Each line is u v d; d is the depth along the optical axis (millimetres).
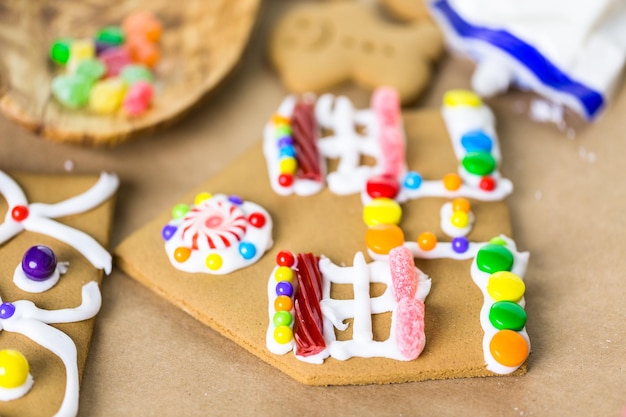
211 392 420
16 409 401
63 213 455
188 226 445
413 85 510
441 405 416
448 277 439
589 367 427
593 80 488
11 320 418
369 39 527
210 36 514
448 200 464
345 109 496
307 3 570
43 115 473
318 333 419
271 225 454
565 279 453
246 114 516
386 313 428
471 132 482
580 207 478
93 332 435
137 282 452
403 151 480
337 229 455
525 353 416
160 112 483
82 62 488
